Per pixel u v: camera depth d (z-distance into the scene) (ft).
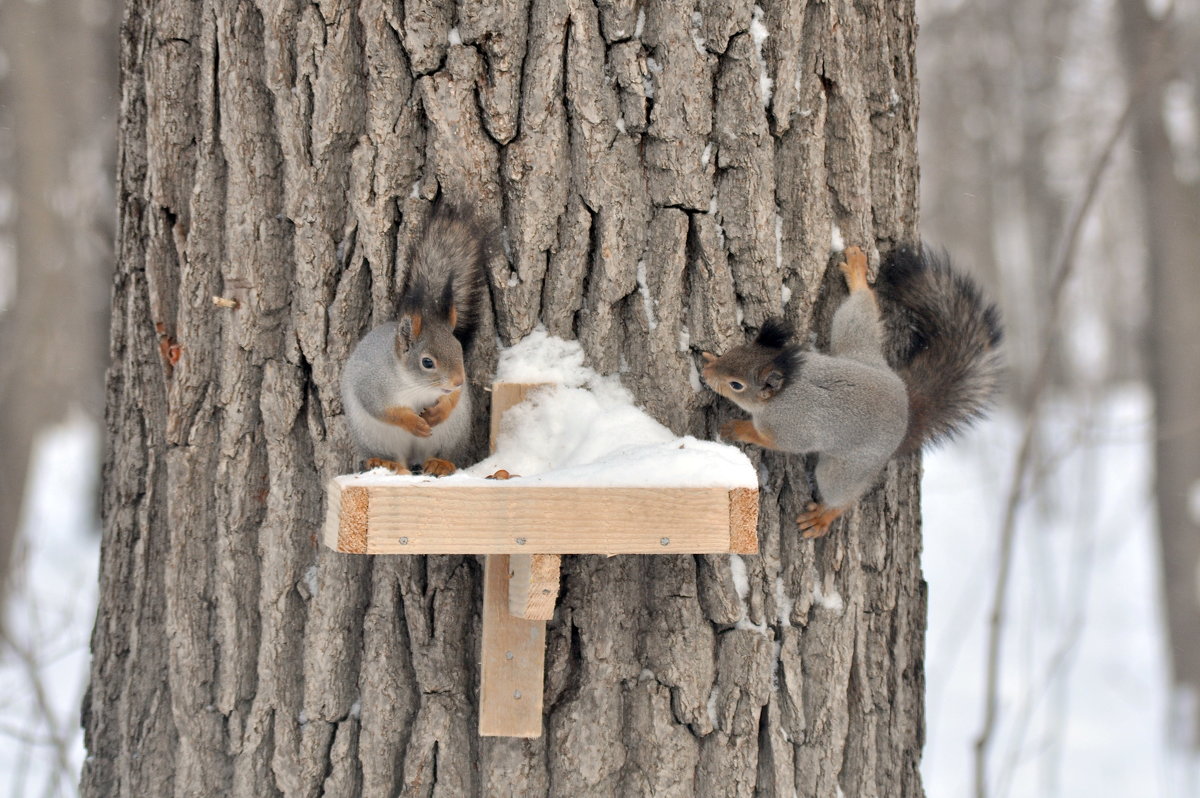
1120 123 27.76
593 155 16.87
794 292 17.71
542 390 16.94
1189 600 49.65
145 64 18.29
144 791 18.48
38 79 52.26
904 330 20.35
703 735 17.38
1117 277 116.67
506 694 16.76
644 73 16.90
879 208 18.51
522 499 14.24
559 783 17.13
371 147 16.94
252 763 17.74
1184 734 41.93
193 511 17.93
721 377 16.83
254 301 17.40
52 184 52.44
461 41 16.83
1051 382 97.71
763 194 17.20
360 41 17.02
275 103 17.24
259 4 17.22
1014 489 28.02
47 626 39.11
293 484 17.53
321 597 17.46
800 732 17.74
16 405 52.11
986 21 87.40
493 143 16.98
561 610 17.33
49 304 52.44
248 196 17.35
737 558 17.60
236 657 17.78
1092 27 81.97
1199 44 54.44
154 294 18.17
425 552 14.05
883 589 18.69
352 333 17.30
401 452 18.29
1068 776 37.81
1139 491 75.05
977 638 51.31
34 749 29.81
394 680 17.33
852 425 17.52
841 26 17.60
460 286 17.28
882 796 18.53
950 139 93.40
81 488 73.97
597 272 17.08
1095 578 60.59
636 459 15.10
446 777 17.16
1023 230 106.11
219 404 17.78
